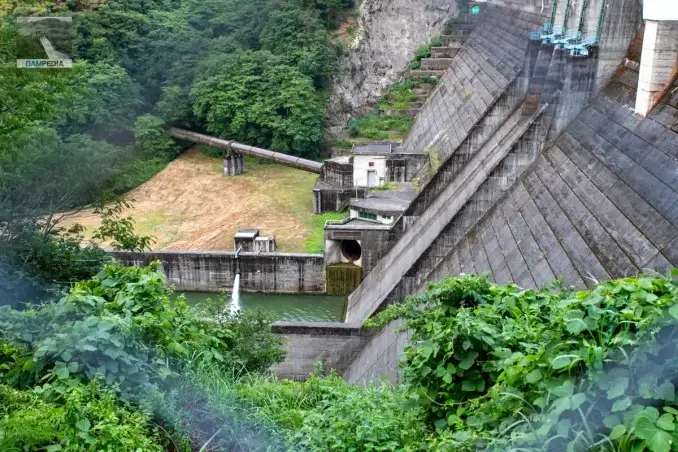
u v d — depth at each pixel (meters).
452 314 15.10
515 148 37.84
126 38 84.94
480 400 12.88
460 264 34.59
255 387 16.50
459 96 70.38
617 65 35.28
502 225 33.41
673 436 9.05
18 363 13.26
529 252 29.00
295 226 63.44
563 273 25.52
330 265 53.75
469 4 105.56
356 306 49.09
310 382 17.42
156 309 16.06
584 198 28.12
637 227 23.47
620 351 10.44
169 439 12.97
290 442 13.57
